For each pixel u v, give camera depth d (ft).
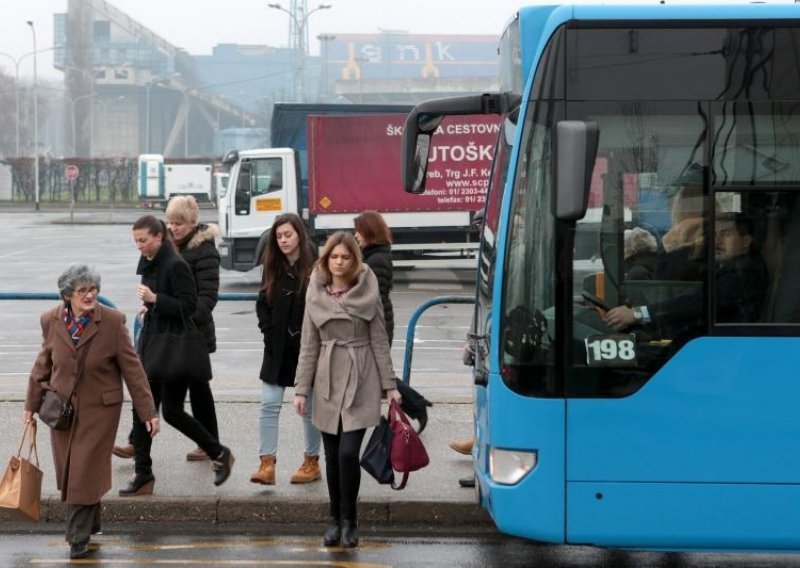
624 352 46.16
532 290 46.50
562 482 46.32
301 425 76.07
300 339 60.59
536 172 46.70
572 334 46.29
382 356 54.29
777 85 46.37
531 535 46.60
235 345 124.67
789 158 46.11
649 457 46.26
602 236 46.29
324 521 59.77
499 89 55.47
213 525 59.57
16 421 76.95
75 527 53.42
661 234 46.26
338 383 53.88
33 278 203.10
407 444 53.57
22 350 121.60
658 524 46.29
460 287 195.00
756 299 46.09
